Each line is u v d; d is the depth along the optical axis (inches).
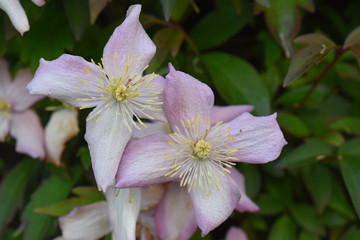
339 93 13.6
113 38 9.9
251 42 13.7
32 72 11.6
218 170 10.1
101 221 11.4
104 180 9.6
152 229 11.2
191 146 10.1
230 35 12.8
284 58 13.0
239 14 12.8
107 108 10.0
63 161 12.3
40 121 12.8
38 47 11.7
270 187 13.2
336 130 12.7
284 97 12.9
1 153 15.3
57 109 12.2
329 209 13.1
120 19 12.1
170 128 10.3
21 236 14.3
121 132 9.9
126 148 9.8
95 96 10.0
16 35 12.1
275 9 11.8
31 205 12.4
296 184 13.3
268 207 13.1
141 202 10.7
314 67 13.1
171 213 10.6
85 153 11.5
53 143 12.1
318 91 12.8
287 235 12.9
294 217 13.0
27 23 10.2
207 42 12.9
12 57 13.1
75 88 9.9
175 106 9.9
